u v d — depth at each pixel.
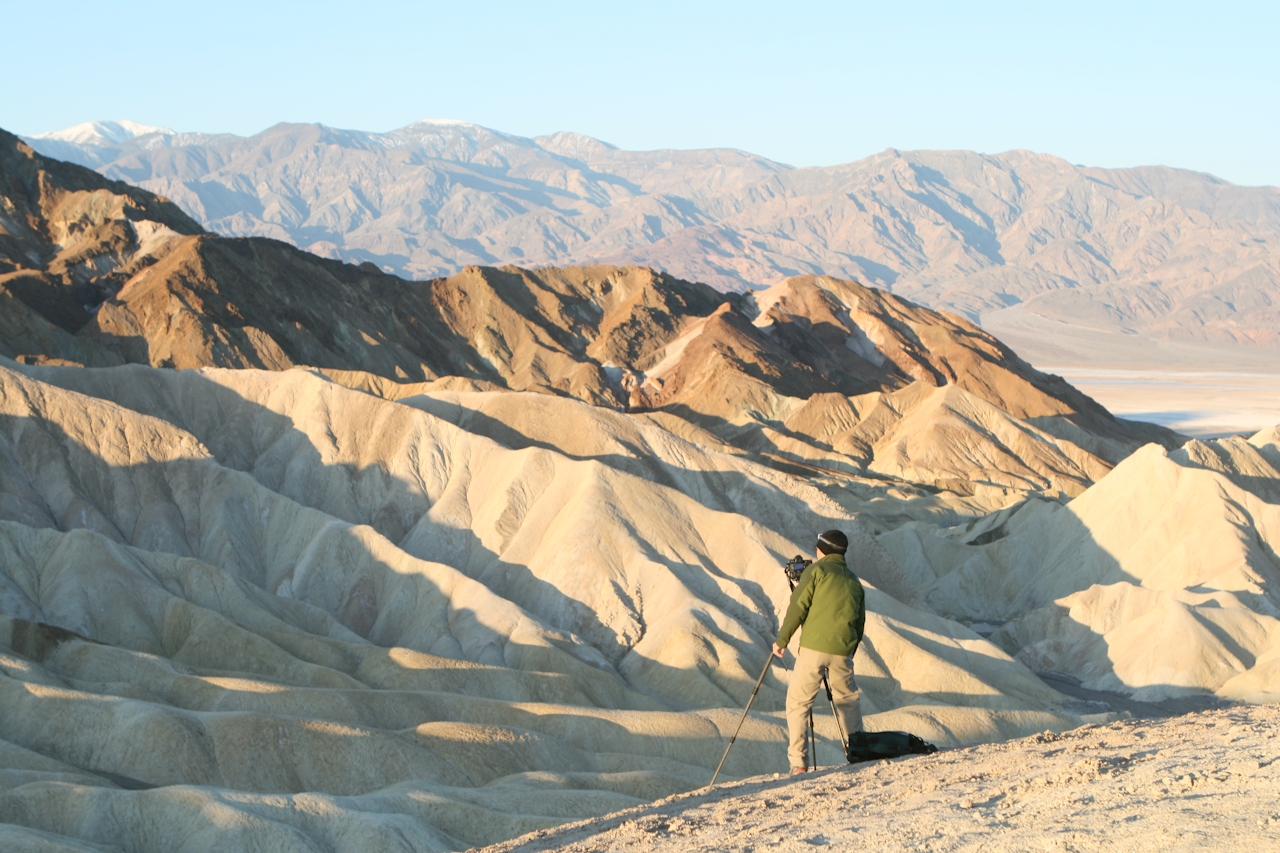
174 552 66.94
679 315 194.38
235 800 30.58
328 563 67.12
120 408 73.19
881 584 76.31
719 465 83.25
